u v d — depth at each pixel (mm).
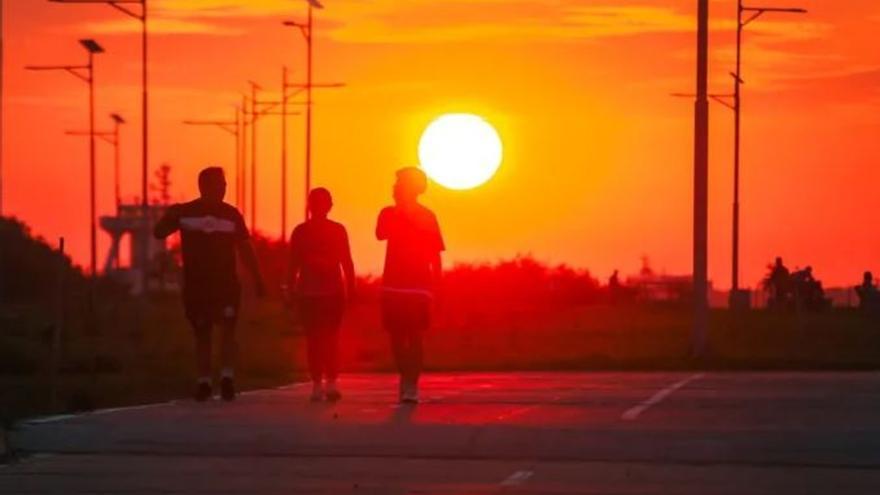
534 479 43656
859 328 146625
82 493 42062
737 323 158000
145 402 63031
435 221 58500
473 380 74375
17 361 86000
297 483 43281
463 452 47938
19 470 45750
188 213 60750
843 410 55094
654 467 45656
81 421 52281
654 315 193625
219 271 60938
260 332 143625
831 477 43781
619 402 58656
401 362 58688
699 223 106875
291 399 61812
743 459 46438
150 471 45406
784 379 73312
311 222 60656
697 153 106875
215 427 50531
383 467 45812
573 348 117000
